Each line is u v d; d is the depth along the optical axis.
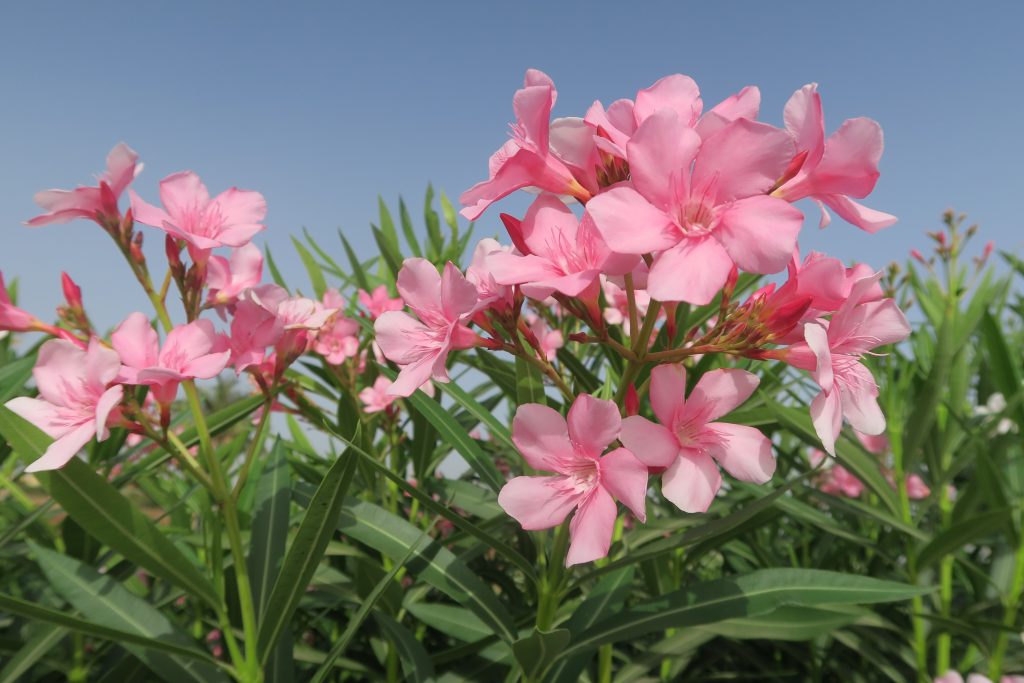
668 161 0.19
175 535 0.39
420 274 0.24
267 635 0.25
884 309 0.23
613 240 0.19
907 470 0.38
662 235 0.19
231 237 0.27
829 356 0.20
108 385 0.23
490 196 0.23
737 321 0.22
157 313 0.26
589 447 0.21
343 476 0.23
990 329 0.37
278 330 0.27
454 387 0.31
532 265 0.21
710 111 0.20
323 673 0.25
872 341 0.23
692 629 0.31
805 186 0.21
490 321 0.24
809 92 0.21
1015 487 0.40
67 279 0.27
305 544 0.24
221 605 0.25
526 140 0.23
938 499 0.41
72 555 0.32
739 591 0.25
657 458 0.20
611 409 0.20
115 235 0.26
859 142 0.21
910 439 0.37
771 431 0.35
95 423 0.23
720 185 0.19
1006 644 0.36
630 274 0.21
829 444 0.20
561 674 0.28
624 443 0.20
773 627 0.29
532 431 0.21
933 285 0.49
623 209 0.19
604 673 0.32
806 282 0.21
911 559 0.37
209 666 0.27
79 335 0.27
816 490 0.38
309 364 0.45
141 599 0.27
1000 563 0.40
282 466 0.31
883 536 0.45
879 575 0.42
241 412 0.33
